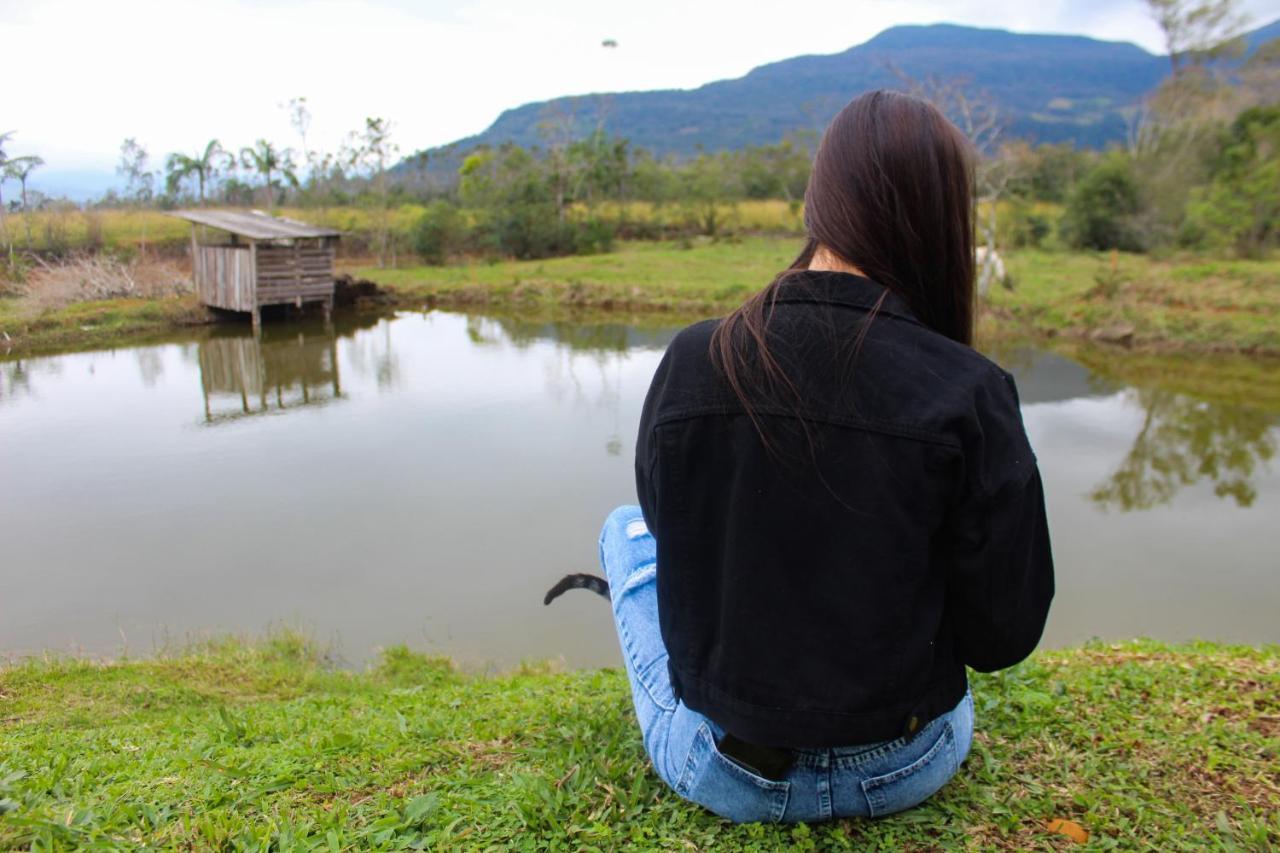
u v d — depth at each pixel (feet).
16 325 62.23
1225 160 93.56
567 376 53.21
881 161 4.22
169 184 115.96
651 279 88.58
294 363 57.41
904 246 4.25
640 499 4.80
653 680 5.61
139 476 34.12
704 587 4.51
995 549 4.00
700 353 4.38
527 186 119.44
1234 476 34.63
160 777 7.34
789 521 4.20
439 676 18.02
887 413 4.00
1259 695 8.90
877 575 4.10
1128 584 24.71
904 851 5.66
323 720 10.43
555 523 28.96
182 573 24.99
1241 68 110.22
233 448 38.01
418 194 157.58
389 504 30.83
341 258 109.60
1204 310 63.87
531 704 10.32
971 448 3.93
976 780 6.75
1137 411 44.70
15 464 35.55
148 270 76.69
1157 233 99.35
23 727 13.33
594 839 5.95
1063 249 104.37
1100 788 6.75
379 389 49.98
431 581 24.41
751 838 5.60
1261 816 6.45
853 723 4.33
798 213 137.90
